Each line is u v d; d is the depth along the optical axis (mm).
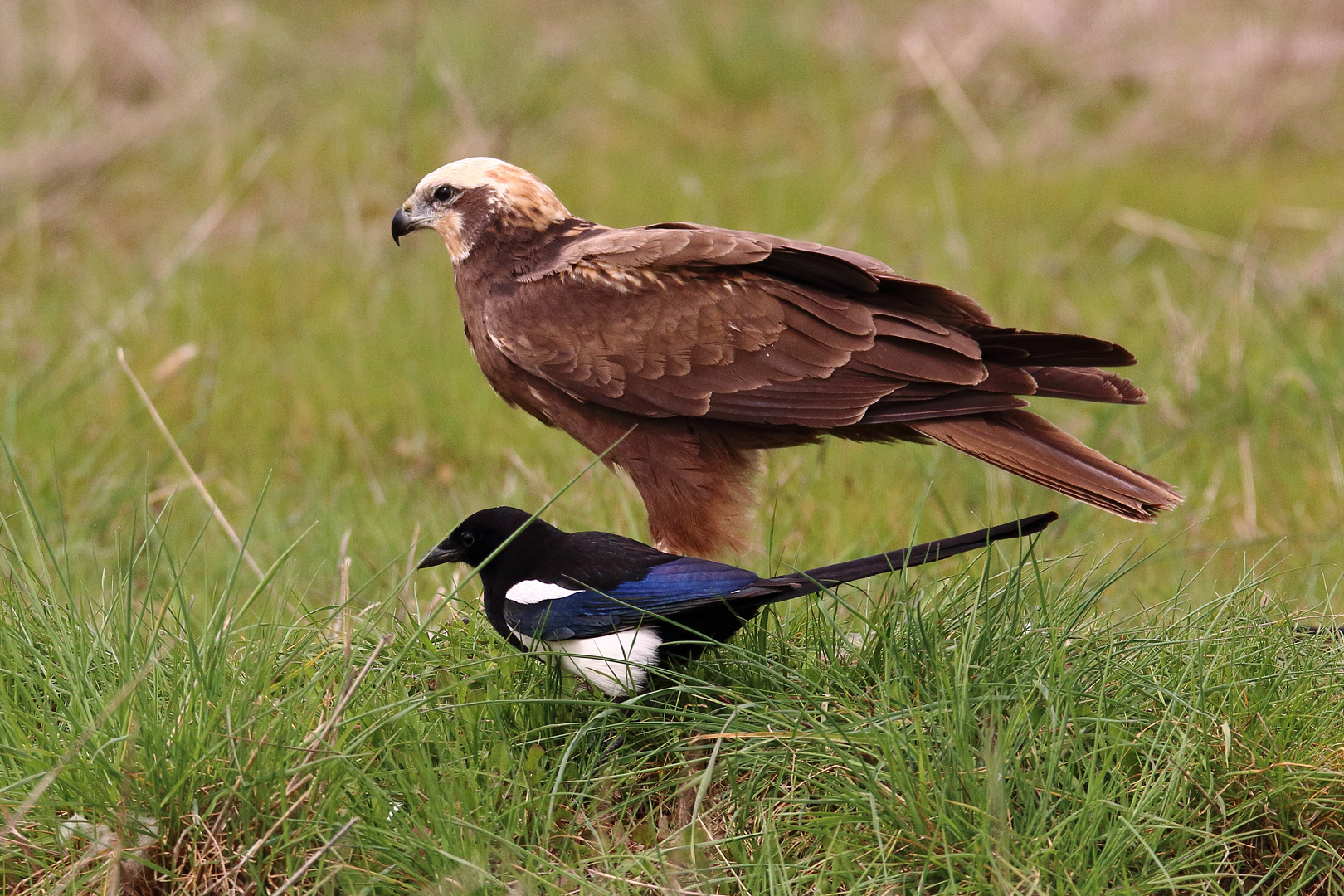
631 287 9203
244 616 9578
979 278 17156
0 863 6855
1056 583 10109
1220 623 8289
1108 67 23953
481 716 7684
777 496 10258
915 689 7648
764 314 9055
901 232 18875
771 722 7316
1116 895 6531
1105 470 8602
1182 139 22562
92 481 12969
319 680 7801
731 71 23734
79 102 22797
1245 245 16703
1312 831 7113
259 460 13727
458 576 9531
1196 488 12516
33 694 7582
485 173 9703
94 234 19750
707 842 6867
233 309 17031
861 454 12914
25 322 16641
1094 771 6938
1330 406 13320
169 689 7348
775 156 21828
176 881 6742
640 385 9148
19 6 25359
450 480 12914
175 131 21969
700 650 7930
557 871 6684
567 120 22719
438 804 6887
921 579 10172
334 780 6977
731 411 9055
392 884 6781
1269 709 7441
